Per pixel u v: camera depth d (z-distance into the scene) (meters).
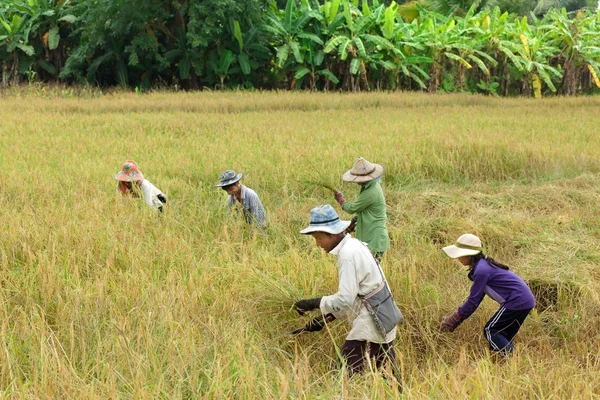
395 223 8.13
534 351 4.90
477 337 5.13
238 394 3.55
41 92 26.31
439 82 32.41
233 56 28.91
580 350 4.82
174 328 4.35
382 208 6.23
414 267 5.68
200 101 21.25
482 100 24.33
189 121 16.23
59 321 4.53
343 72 31.25
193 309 4.77
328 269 5.51
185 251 6.12
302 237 7.18
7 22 29.73
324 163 10.48
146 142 12.93
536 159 11.59
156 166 10.45
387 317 4.22
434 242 7.50
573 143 13.20
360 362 4.27
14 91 26.56
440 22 34.72
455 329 5.13
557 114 19.36
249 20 28.86
